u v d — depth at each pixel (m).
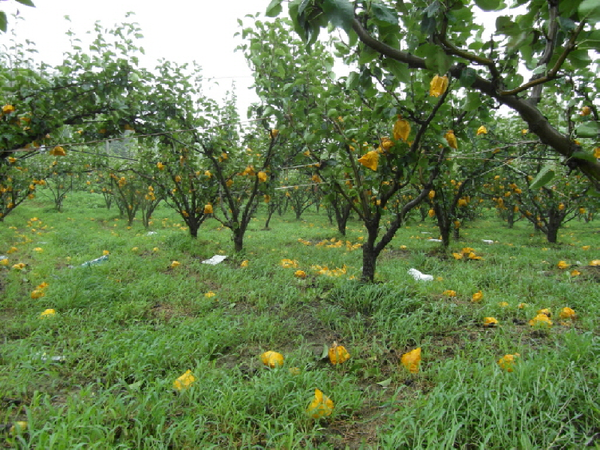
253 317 3.98
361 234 12.24
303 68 4.58
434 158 4.56
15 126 4.29
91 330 3.44
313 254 7.87
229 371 2.81
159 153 8.55
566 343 2.92
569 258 7.83
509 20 1.37
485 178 7.67
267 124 5.43
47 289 4.58
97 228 12.25
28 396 2.44
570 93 3.09
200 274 5.94
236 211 7.75
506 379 2.39
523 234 12.99
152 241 9.05
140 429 2.02
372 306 4.16
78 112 5.15
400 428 2.06
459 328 3.66
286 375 2.63
